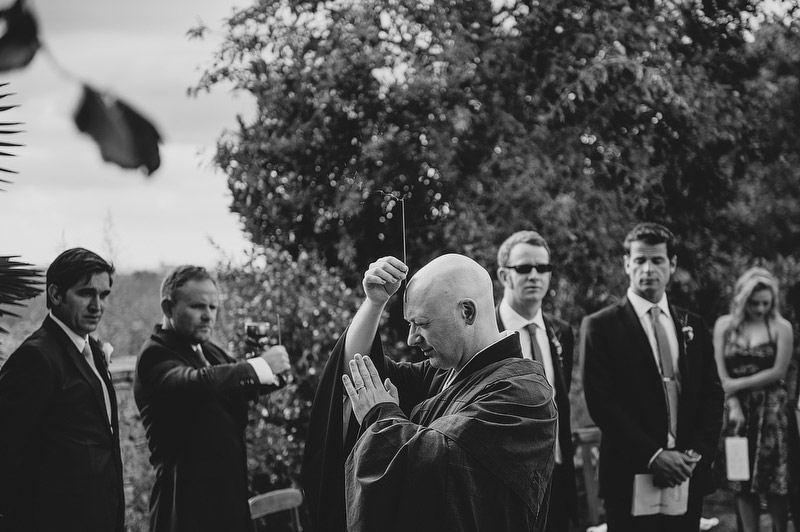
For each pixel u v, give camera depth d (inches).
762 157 276.5
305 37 239.9
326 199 240.4
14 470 112.4
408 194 235.1
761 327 206.4
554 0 237.6
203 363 149.9
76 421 118.6
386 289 102.3
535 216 234.2
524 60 243.4
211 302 148.4
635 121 245.1
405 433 91.3
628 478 159.9
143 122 21.2
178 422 139.5
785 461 200.7
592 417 164.9
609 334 165.8
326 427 102.2
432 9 236.8
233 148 239.3
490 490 88.5
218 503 137.6
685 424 162.7
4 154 72.2
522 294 160.4
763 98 277.7
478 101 241.3
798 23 269.6
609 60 232.7
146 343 146.4
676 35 247.4
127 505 191.2
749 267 293.6
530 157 233.0
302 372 206.1
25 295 101.8
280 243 242.8
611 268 241.8
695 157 250.1
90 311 123.0
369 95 236.1
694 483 161.3
